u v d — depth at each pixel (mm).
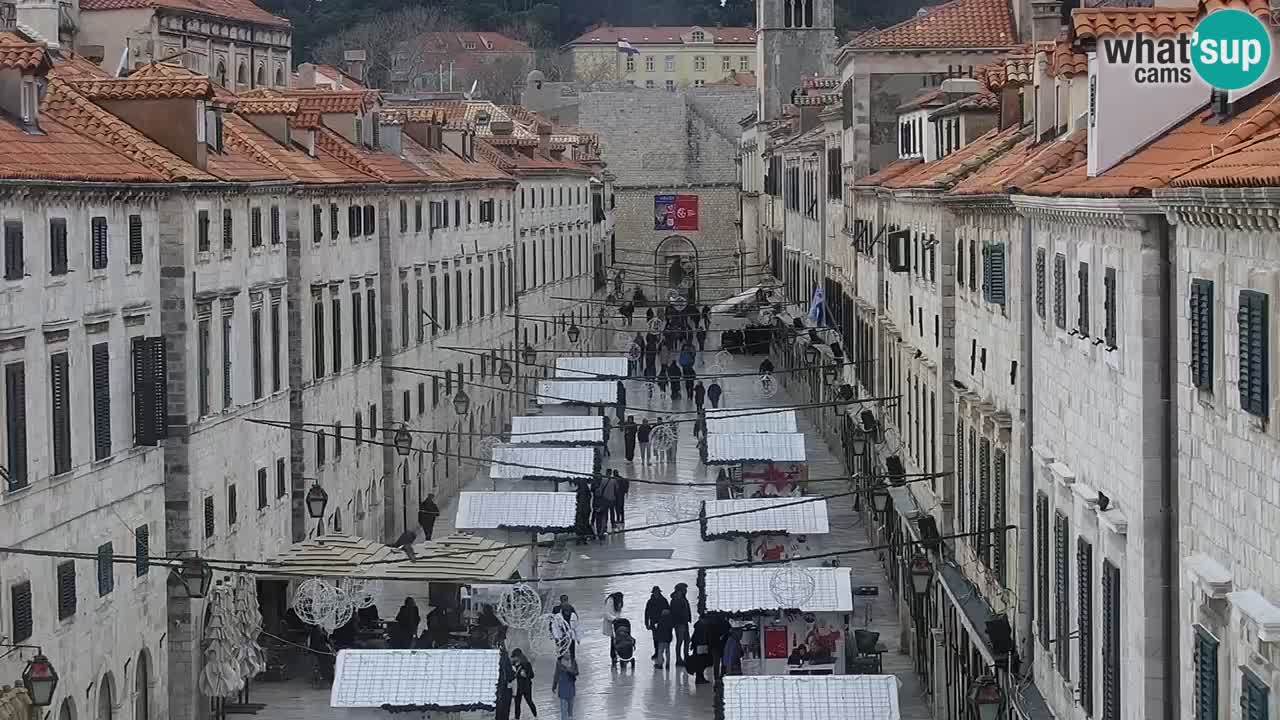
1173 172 31703
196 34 139875
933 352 70125
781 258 179125
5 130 53875
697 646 69750
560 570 88250
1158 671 33906
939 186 64625
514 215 144000
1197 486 30859
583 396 119250
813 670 64250
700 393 129375
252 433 71500
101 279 55250
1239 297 27562
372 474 94438
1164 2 42531
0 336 47188
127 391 57531
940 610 64000
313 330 82500
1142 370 33906
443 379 113062
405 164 107812
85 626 53031
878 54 107062
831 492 105312
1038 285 46375
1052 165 45375
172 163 62156
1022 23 107000
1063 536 42125
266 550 73562
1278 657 25625
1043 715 43656
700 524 86250
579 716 65750
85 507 53375
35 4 76750
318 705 65562
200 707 62906
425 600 80500
